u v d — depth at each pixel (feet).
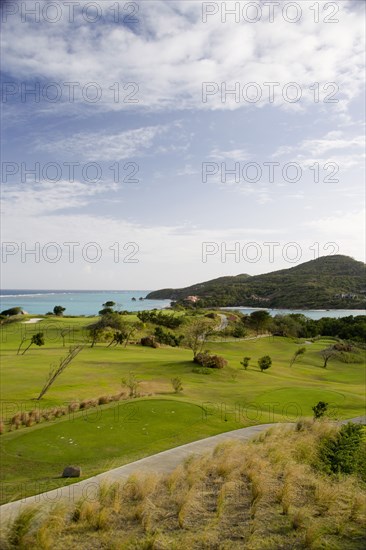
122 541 27.55
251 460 44.21
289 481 37.32
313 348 254.06
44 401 86.89
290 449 49.83
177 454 51.70
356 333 302.86
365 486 42.57
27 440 57.77
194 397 100.32
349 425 59.16
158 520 31.27
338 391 121.90
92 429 63.52
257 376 148.46
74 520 30.66
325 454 50.01
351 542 28.22
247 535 29.01
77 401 83.35
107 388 104.27
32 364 134.21
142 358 162.61
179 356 176.45
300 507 34.32
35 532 28.22
